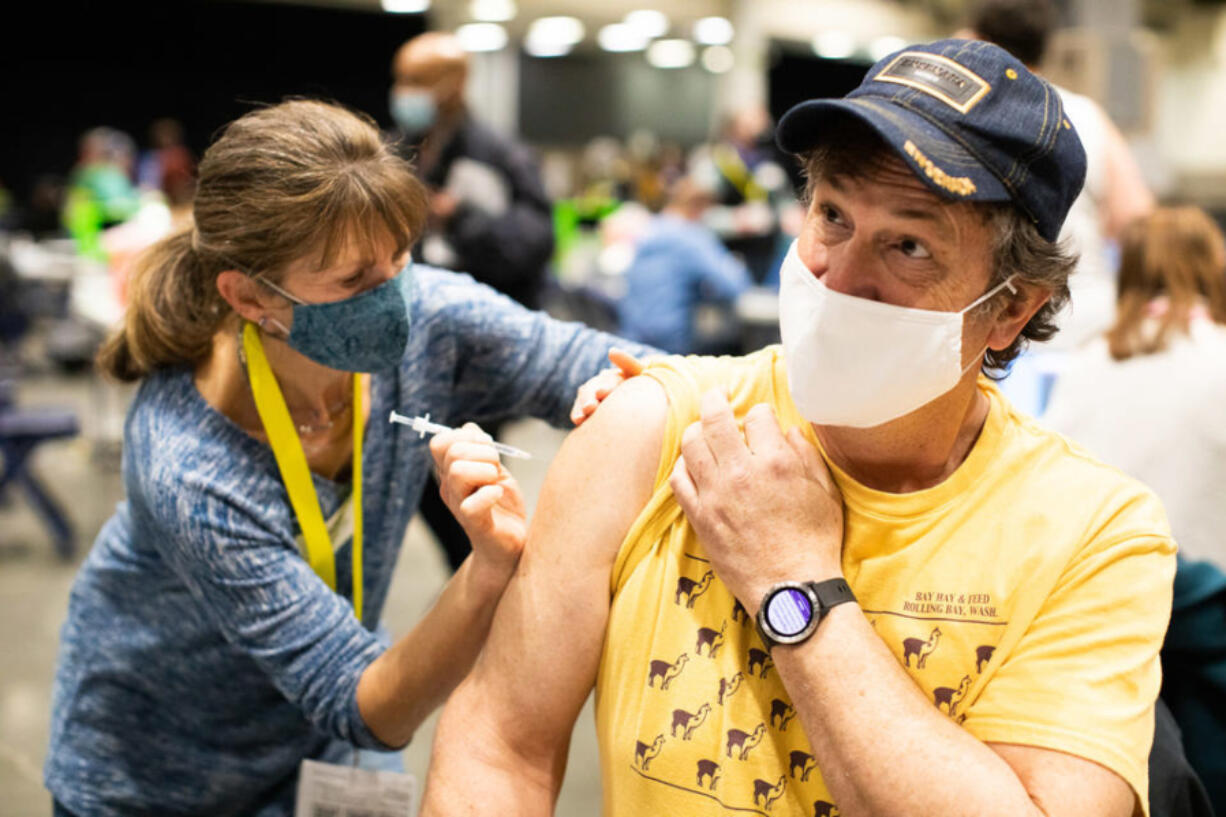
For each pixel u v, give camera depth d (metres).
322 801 1.37
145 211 6.28
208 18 14.65
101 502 5.24
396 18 15.11
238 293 1.21
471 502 1.05
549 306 6.71
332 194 1.15
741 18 12.66
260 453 1.28
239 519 1.24
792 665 0.87
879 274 0.87
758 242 6.75
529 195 3.53
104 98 14.59
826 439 0.97
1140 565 0.89
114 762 1.39
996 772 0.82
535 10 11.62
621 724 0.97
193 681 1.37
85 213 8.65
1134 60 4.14
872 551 0.93
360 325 1.21
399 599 3.99
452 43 3.45
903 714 0.84
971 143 0.83
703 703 0.94
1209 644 1.48
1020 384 2.54
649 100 15.22
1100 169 2.76
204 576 1.24
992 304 0.89
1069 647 0.88
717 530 0.91
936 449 0.94
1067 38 4.12
